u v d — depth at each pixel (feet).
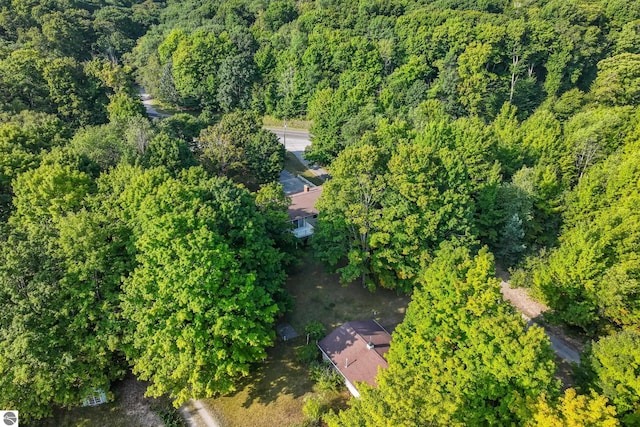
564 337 126.00
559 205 162.50
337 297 139.44
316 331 117.39
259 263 115.44
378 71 274.16
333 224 134.92
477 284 85.61
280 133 276.21
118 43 359.66
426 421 65.92
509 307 85.81
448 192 130.82
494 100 255.50
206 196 117.60
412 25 287.69
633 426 75.66
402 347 92.53
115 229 102.99
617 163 161.99
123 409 99.45
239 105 292.40
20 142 151.12
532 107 264.72
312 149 230.07
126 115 201.77
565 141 180.65
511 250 152.25
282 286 142.82
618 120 182.80
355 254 130.00
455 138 168.14
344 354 108.88
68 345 92.27
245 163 189.67
